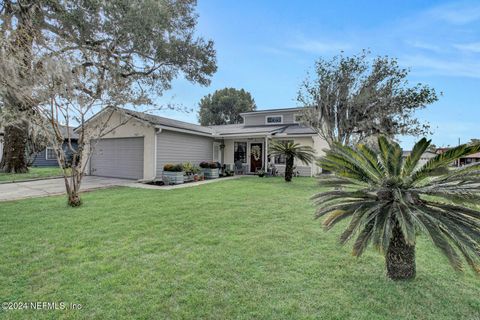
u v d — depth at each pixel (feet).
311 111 40.11
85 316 7.30
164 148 39.50
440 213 8.72
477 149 8.07
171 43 38.27
